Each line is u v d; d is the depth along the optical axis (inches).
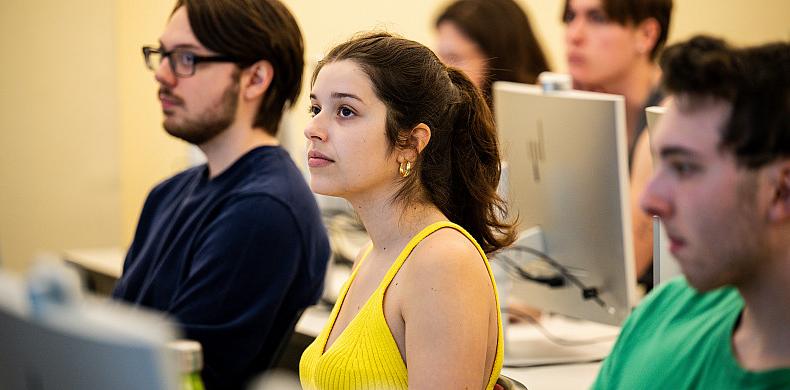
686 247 72.6
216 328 135.7
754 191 70.0
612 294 151.9
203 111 147.3
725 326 82.3
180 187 157.2
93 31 283.9
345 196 107.4
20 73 278.8
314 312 179.0
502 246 115.0
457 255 99.8
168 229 149.6
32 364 66.9
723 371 79.7
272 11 149.6
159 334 61.3
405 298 100.3
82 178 287.7
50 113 282.8
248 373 139.4
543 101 155.6
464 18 218.7
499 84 179.9
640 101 223.5
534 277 160.4
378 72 104.5
